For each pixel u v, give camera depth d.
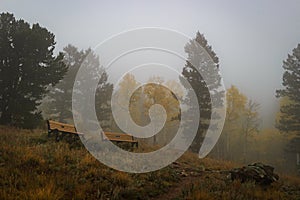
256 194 8.54
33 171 7.82
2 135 12.70
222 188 8.93
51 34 20.84
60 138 12.81
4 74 18.48
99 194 7.02
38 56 19.88
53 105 33.22
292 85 31.72
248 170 10.62
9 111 18.16
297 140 30.25
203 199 7.57
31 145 11.19
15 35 18.91
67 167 8.60
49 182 6.98
